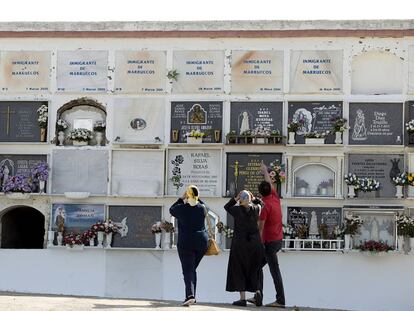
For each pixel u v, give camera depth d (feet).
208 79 58.39
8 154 59.36
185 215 42.50
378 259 54.65
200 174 57.82
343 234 55.21
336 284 54.65
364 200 56.34
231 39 58.39
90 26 59.36
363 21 57.52
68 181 58.70
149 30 58.90
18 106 59.67
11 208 59.62
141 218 57.93
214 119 58.08
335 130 56.75
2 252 56.65
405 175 55.83
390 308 54.19
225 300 54.90
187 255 42.42
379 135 56.90
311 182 57.36
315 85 57.67
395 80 57.41
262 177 57.06
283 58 58.03
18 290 56.29
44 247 57.93
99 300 44.55
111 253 56.70
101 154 58.80
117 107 59.00
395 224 55.42
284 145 57.11
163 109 58.65
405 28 57.21
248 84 58.08
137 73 59.00
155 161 58.39
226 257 55.26
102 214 58.18
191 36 58.44
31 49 59.93
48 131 59.21
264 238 46.47
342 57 57.72
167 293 56.18
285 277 54.95
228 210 44.78
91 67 59.47
